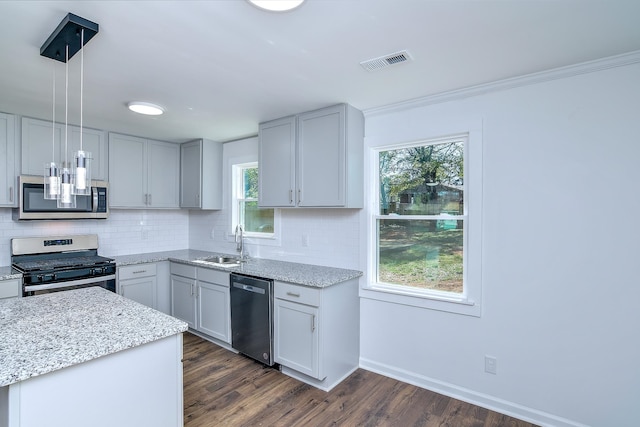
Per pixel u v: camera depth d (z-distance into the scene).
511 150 2.29
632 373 1.94
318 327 2.54
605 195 2.00
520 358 2.26
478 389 2.42
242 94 2.53
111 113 2.97
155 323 1.61
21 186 2.93
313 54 1.90
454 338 2.51
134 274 3.59
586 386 2.06
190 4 1.43
